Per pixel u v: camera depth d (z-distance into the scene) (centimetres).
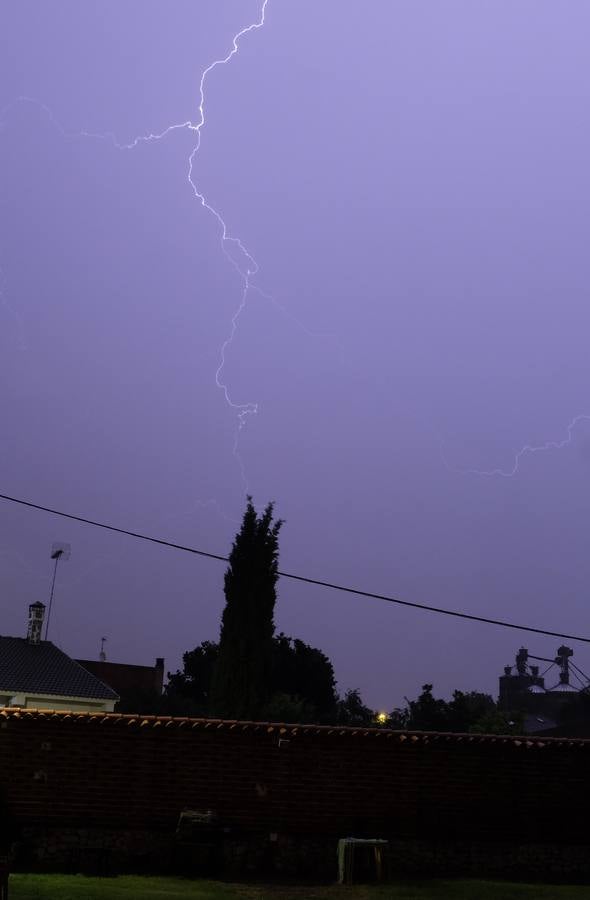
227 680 2233
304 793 1614
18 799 1538
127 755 1589
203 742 1614
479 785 1667
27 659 3291
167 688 5334
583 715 5778
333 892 1370
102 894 1206
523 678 7269
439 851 1620
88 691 3159
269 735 1633
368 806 1623
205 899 1221
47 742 1572
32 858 1505
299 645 4962
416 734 1672
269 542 2383
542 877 1625
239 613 2302
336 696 5197
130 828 1556
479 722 3972
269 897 1293
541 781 1688
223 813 1584
